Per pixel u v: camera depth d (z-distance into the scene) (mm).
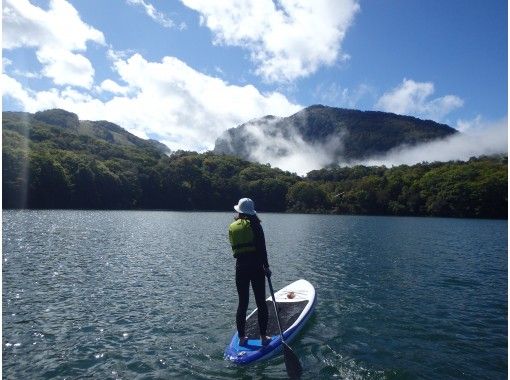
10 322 10898
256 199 142875
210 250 27266
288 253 26750
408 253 27562
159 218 75000
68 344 9375
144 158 152125
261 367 8109
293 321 10180
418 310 12664
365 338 9945
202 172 144000
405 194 118500
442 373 8055
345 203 127062
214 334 10086
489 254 27562
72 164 111875
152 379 7605
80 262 20672
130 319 11336
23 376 7707
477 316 12094
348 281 17234
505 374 8055
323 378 7707
